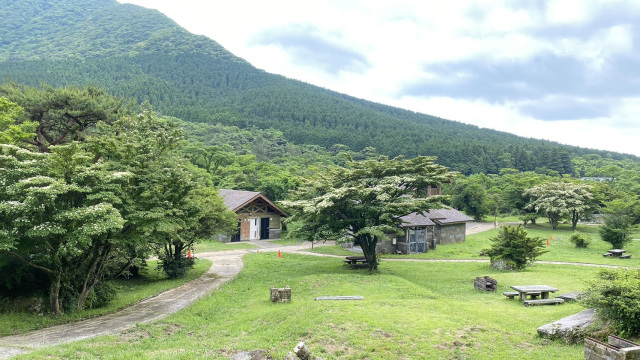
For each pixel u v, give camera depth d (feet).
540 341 39.32
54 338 44.83
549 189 193.98
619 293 37.83
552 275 84.74
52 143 101.14
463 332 41.47
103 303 62.95
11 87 99.71
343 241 83.20
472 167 370.94
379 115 650.84
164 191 61.82
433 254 127.54
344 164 332.19
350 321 44.65
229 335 46.83
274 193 185.26
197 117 455.63
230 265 102.06
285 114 572.51
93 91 109.40
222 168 221.46
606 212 157.79
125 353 38.11
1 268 55.06
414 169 87.40
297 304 55.57
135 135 67.82
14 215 46.50
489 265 101.65
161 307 61.26
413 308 51.26
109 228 49.67
